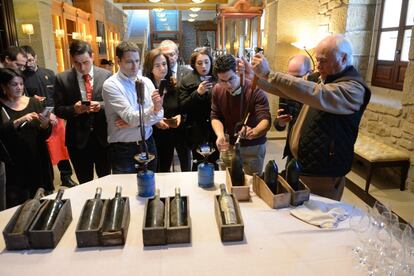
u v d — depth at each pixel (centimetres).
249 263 102
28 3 409
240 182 147
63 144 315
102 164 250
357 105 149
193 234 117
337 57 150
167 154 268
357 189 297
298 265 101
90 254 107
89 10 708
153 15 1225
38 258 105
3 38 394
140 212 133
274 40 484
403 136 286
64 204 122
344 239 114
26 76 283
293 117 192
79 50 221
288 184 139
